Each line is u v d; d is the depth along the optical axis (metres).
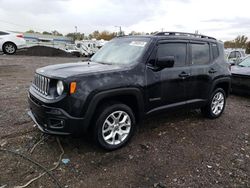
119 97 3.73
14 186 2.75
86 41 39.78
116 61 4.20
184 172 3.21
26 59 16.73
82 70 3.49
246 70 7.86
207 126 4.94
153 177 3.07
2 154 3.39
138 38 4.41
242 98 7.89
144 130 4.54
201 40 4.98
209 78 4.98
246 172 3.28
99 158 3.45
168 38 4.33
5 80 8.95
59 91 3.27
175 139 4.21
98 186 2.85
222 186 2.95
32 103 3.61
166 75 4.16
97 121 3.46
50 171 3.07
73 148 3.67
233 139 4.35
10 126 4.36
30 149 3.57
